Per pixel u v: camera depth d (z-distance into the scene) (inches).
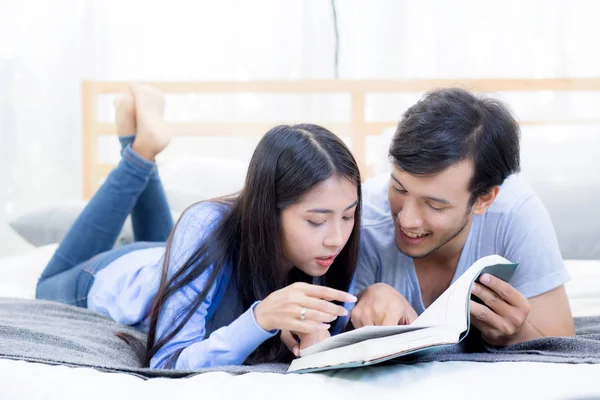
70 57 95.0
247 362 38.3
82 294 52.7
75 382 29.6
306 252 36.8
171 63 93.7
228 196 42.9
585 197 70.6
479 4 90.1
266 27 92.4
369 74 91.4
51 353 34.7
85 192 90.3
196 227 39.4
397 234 41.2
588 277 59.9
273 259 37.9
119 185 55.8
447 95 38.6
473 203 38.9
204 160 81.3
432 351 31.9
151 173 58.2
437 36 90.6
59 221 76.4
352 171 36.7
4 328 37.5
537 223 43.4
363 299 39.4
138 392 28.5
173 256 38.9
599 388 28.7
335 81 87.7
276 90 88.4
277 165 36.6
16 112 95.4
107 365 33.1
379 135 88.2
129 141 57.1
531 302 42.8
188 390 28.5
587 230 69.9
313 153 35.9
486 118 37.6
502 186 44.8
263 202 37.0
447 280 45.6
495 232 43.7
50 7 94.7
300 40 92.0
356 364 29.2
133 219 61.7
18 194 96.0
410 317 38.4
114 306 48.4
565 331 42.6
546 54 90.0
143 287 46.0
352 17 91.0
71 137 96.3
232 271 40.6
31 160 96.0
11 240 96.3
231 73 93.1
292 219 36.4
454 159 36.2
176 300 37.6
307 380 29.8
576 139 74.8
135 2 93.7
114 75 94.7
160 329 37.6
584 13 89.3
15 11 94.7
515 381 29.4
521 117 91.0
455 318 31.5
